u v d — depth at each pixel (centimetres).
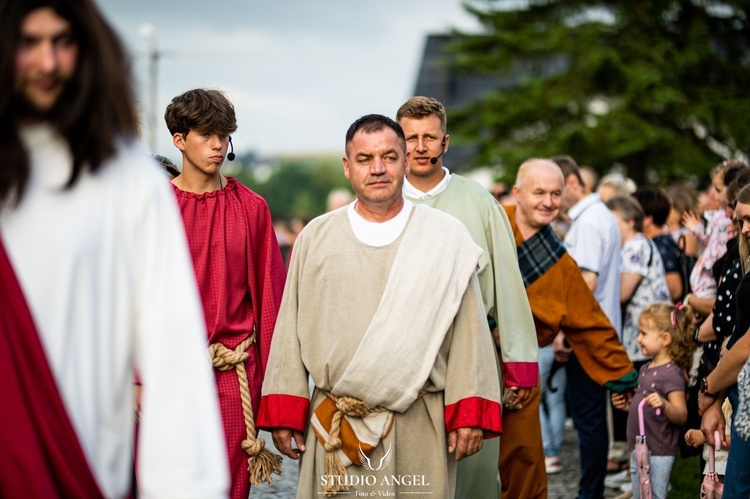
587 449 852
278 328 579
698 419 711
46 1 294
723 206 812
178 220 321
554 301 734
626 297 943
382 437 554
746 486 536
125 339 309
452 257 561
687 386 789
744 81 3578
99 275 303
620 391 740
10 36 289
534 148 3559
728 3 3553
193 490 299
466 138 3753
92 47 300
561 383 980
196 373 310
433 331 552
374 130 556
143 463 302
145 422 305
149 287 310
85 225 299
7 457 288
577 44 3659
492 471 667
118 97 304
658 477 765
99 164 300
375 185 553
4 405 289
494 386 566
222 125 631
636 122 3431
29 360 292
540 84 3647
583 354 749
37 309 294
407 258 555
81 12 298
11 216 295
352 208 575
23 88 296
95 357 302
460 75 3894
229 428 624
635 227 970
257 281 651
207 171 635
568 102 3572
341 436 557
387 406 551
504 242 673
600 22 3716
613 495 914
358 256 559
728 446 654
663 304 776
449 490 573
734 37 3638
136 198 308
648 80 3447
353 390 548
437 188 682
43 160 299
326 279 561
